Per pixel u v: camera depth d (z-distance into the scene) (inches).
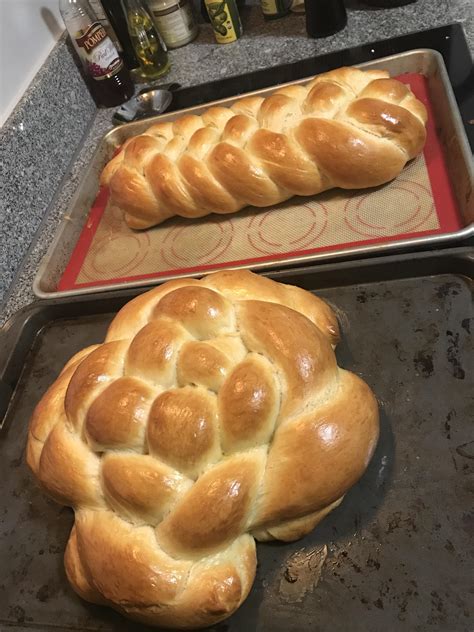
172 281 16.0
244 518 11.9
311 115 20.5
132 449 12.5
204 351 12.7
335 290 17.8
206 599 11.5
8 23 24.9
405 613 12.0
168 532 11.7
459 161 19.8
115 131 27.5
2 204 23.2
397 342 16.1
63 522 15.4
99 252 23.3
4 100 24.5
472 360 15.1
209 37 32.2
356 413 13.1
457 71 23.8
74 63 29.0
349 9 29.5
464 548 12.5
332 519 13.6
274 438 12.5
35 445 14.6
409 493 13.5
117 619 13.3
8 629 13.7
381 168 19.9
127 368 13.5
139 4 29.1
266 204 21.4
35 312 20.0
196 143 21.5
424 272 17.2
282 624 12.4
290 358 12.8
